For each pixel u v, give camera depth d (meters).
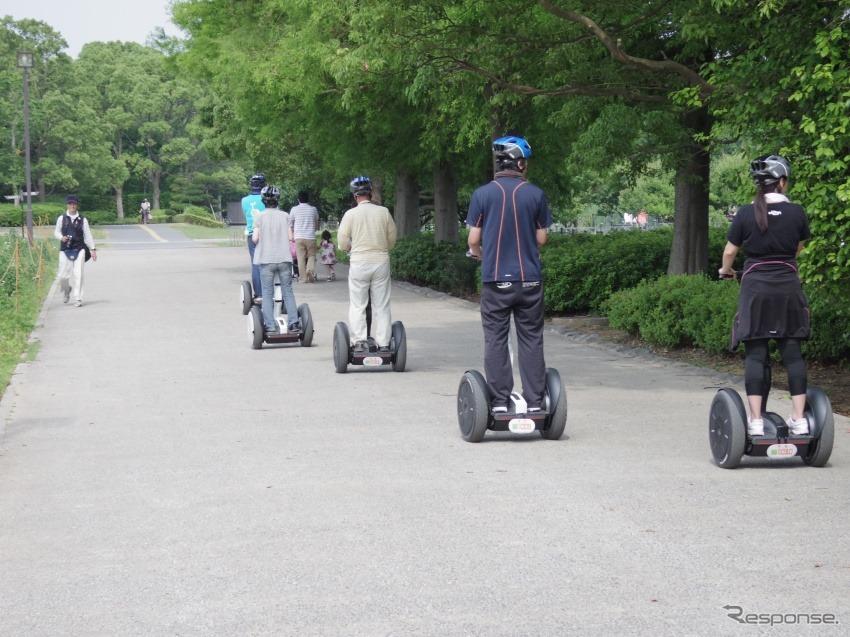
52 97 96.62
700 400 9.88
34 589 4.91
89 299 21.67
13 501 6.56
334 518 5.99
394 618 4.42
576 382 11.08
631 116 14.27
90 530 5.87
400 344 11.73
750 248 7.05
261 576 5.01
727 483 6.71
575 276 17.23
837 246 8.90
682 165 15.71
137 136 116.88
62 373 12.12
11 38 102.25
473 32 13.69
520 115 20.16
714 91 10.84
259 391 10.66
